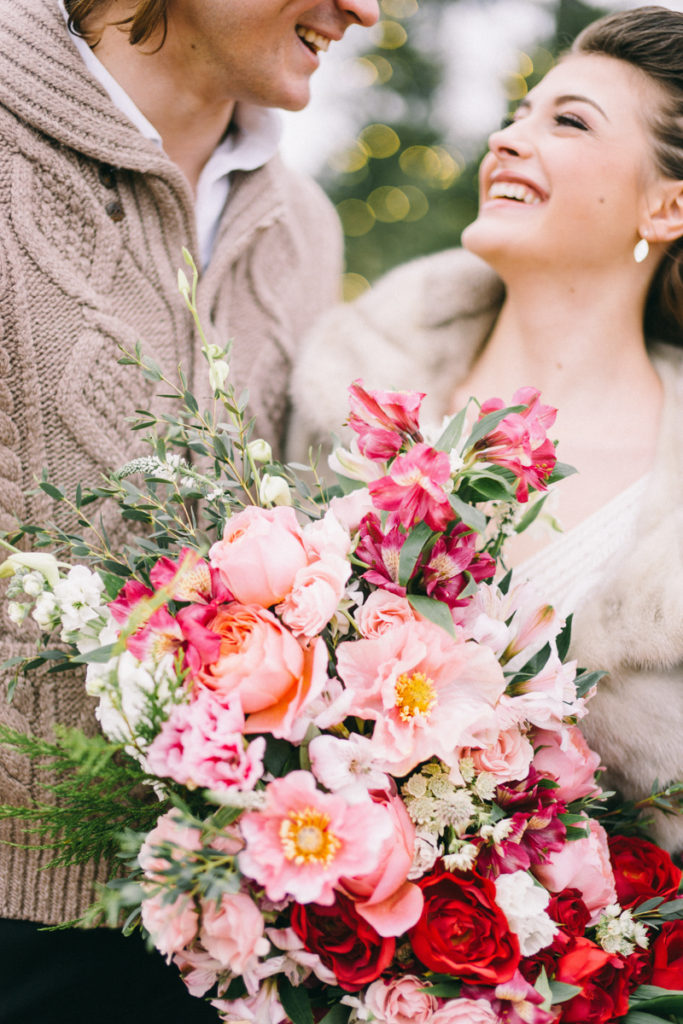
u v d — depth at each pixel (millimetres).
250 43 813
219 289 963
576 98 843
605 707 840
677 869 764
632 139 832
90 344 830
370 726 630
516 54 1994
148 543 697
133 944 852
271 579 594
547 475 652
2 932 822
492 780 619
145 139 848
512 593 699
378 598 620
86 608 633
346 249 2543
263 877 529
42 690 809
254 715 576
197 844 559
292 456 1029
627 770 851
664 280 927
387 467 657
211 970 620
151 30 796
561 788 686
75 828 614
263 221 991
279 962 586
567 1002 638
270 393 1045
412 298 1031
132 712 572
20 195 796
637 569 839
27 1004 813
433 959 593
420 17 2324
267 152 983
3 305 788
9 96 786
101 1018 842
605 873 714
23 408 809
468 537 653
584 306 906
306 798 543
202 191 965
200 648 579
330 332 1047
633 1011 678
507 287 944
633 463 889
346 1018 617
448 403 999
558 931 613
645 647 822
